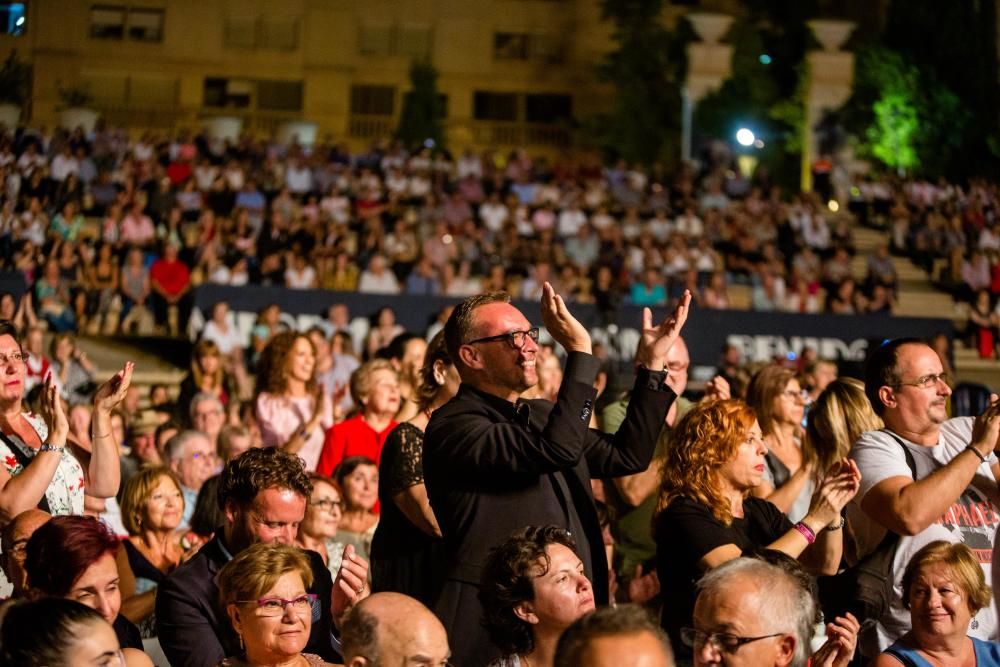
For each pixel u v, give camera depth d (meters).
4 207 26.23
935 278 34.69
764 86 43.91
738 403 6.21
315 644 5.84
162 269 24.98
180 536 8.20
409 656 4.56
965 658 5.88
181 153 33.78
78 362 17.12
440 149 45.34
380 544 6.14
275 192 32.81
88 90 50.62
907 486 5.96
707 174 38.31
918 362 6.25
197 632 5.67
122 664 4.25
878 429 6.83
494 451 5.21
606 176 36.59
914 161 42.62
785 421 8.29
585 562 5.49
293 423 11.34
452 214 32.25
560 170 37.22
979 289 31.62
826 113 43.50
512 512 5.37
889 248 36.31
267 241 27.09
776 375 8.34
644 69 45.75
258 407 11.41
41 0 49.69
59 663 4.11
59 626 4.14
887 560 6.16
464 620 5.30
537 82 53.53
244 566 5.21
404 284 27.97
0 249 25.91
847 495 5.77
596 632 3.68
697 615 4.52
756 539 6.28
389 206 31.56
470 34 53.56
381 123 52.47
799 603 4.49
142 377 22.62
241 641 5.59
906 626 6.12
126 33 51.06
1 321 6.75
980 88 43.12
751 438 6.14
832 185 41.16
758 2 47.50
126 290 24.86
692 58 44.12
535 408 5.77
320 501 7.49
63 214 26.59
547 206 33.62
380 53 53.19
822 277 30.75
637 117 45.53
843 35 43.72
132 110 50.12
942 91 42.84
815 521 5.73
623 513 8.23
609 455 5.66
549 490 5.47
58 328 23.38
